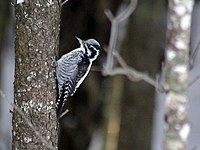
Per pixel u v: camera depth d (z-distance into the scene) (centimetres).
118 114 1577
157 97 1695
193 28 1842
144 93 1559
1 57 1652
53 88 885
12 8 1642
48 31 870
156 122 1717
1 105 1675
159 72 1565
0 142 1638
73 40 1587
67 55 1023
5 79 1761
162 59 1560
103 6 1580
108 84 1579
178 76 718
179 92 718
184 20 715
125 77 1565
